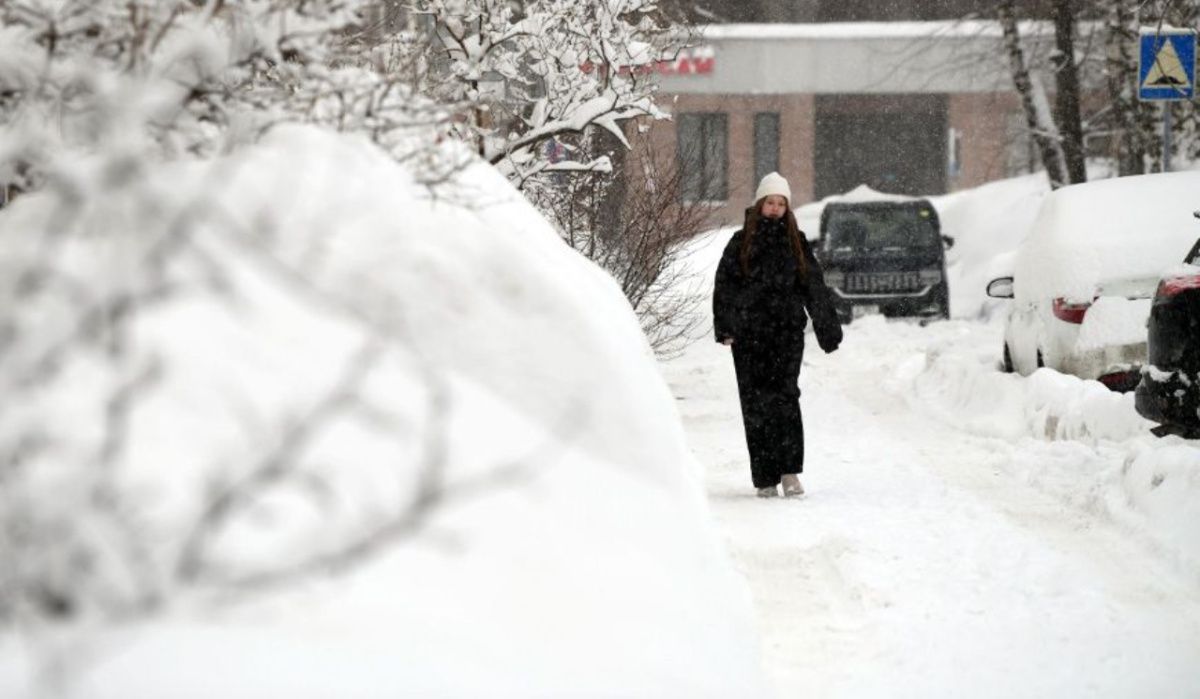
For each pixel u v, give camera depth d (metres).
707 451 40.66
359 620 9.34
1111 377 42.91
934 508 30.92
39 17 15.76
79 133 15.15
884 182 178.50
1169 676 19.14
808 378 60.12
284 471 9.95
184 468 9.75
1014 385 45.56
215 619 9.08
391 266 14.08
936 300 87.56
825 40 169.88
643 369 17.42
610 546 12.19
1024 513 30.09
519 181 38.19
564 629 10.59
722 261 33.59
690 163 50.78
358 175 15.52
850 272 87.88
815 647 20.61
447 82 28.33
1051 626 21.53
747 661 13.16
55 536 8.84
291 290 12.47
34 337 10.22
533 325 14.69
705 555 14.09
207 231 12.58
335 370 11.62
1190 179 47.44
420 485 9.91
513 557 10.93
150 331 11.09
